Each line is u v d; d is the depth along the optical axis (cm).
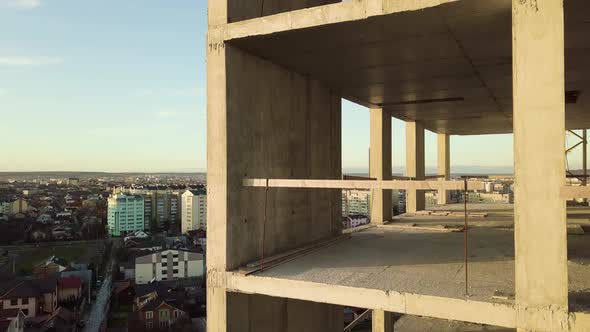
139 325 5247
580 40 477
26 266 8056
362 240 682
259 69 524
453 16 396
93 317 5756
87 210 14738
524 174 316
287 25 429
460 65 584
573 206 1352
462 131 1425
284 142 575
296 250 568
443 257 525
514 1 321
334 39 461
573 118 1101
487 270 448
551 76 309
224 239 456
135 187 18175
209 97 467
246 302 488
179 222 13875
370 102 876
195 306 5972
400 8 382
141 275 7400
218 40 462
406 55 529
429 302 355
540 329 312
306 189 632
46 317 5262
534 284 314
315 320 667
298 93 616
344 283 403
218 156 461
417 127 1180
